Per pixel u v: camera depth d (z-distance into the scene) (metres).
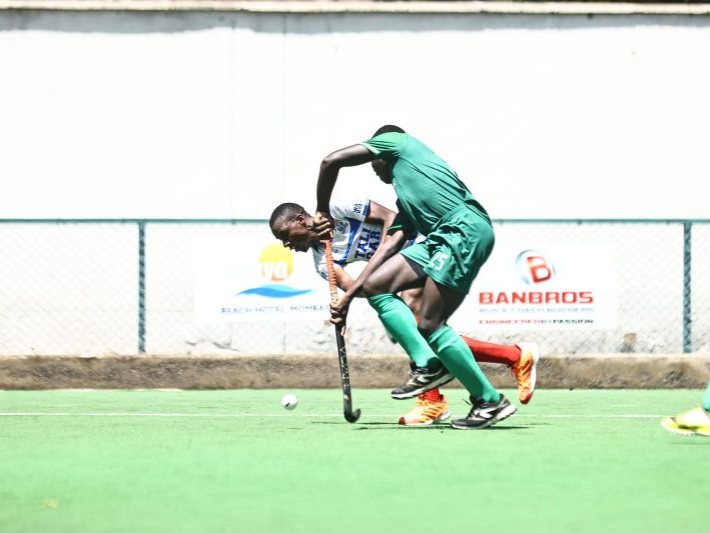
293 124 44.69
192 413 28.39
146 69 44.78
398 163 22.80
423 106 44.75
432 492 14.82
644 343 43.62
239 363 38.56
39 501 14.38
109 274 44.09
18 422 25.44
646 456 18.41
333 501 14.15
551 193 45.00
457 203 22.53
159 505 13.98
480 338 41.12
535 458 18.12
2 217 44.53
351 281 25.11
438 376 23.22
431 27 44.78
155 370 38.53
